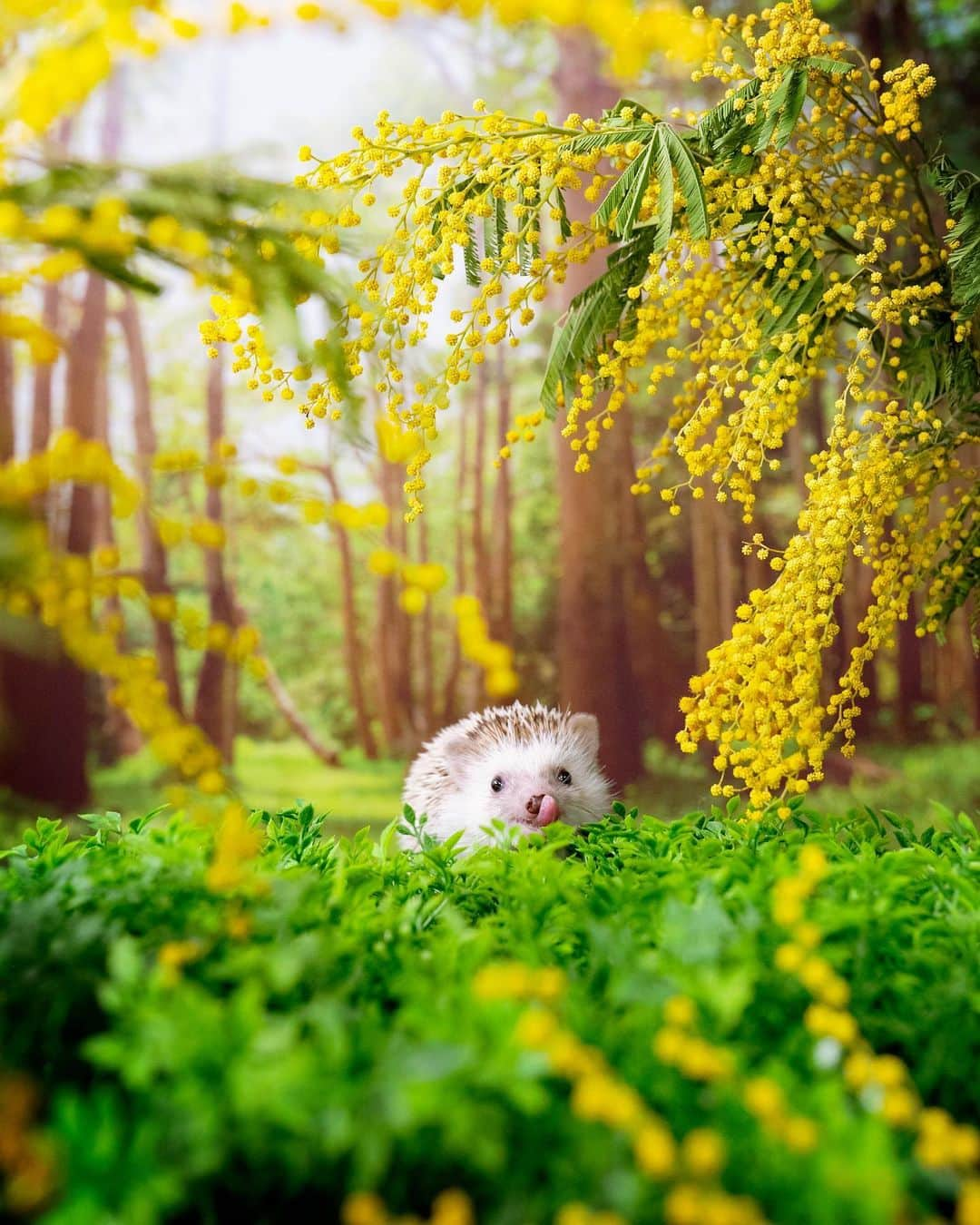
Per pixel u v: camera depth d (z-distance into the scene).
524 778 0.56
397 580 1.88
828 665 1.43
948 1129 0.21
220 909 0.29
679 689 1.73
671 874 0.33
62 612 0.24
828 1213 0.18
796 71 0.39
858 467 0.37
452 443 1.95
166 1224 0.20
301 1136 0.20
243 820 0.27
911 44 1.29
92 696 1.67
